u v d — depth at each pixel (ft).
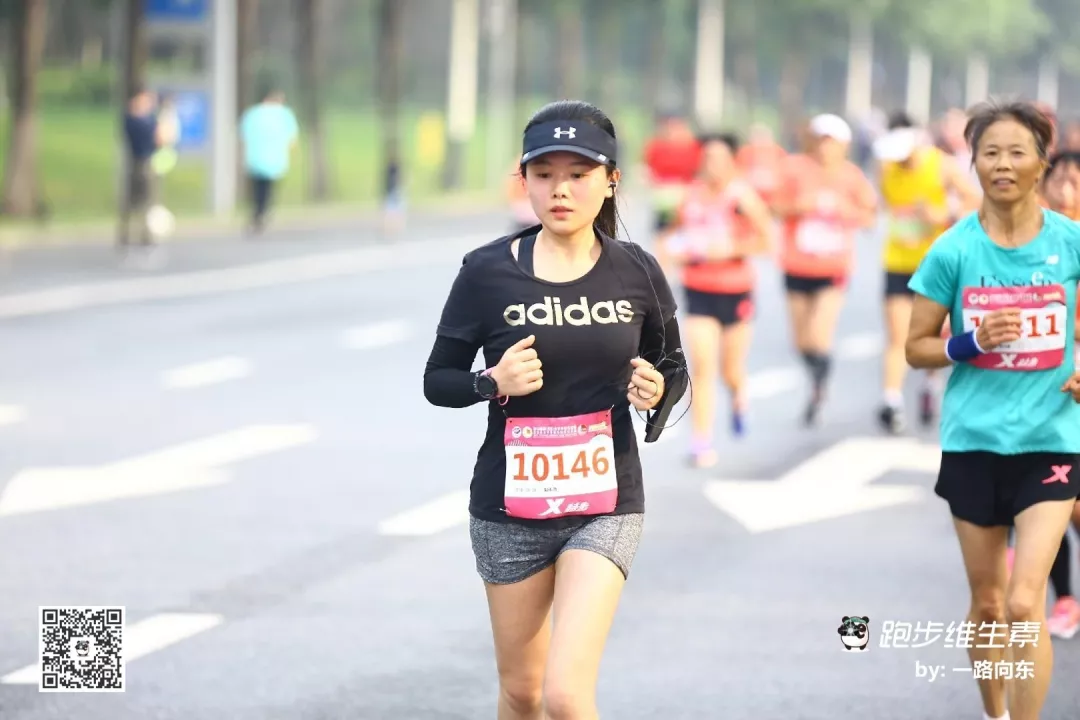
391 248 246.27
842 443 106.73
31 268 201.57
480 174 479.41
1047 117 49.37
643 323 43.57
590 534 42.75
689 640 64.13
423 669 60.29
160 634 64.34
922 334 50.67
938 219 106.83
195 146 296.92
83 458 98.63
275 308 171.94
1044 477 48.98
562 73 518.78
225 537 80.02
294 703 56.59
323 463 98.07
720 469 98.48
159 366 133.59
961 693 58.18
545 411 42.91
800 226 111.24
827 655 62.34
